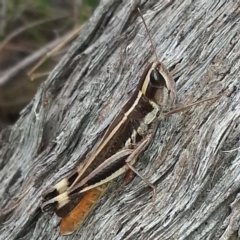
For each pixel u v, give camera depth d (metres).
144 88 0.10
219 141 0.09
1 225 0.12
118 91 0.11
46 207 0.10
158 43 0.11
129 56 0.11
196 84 0.10
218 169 0.09
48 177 0.11
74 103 0.12
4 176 0.12
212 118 0.10
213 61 0.10
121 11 0.12
